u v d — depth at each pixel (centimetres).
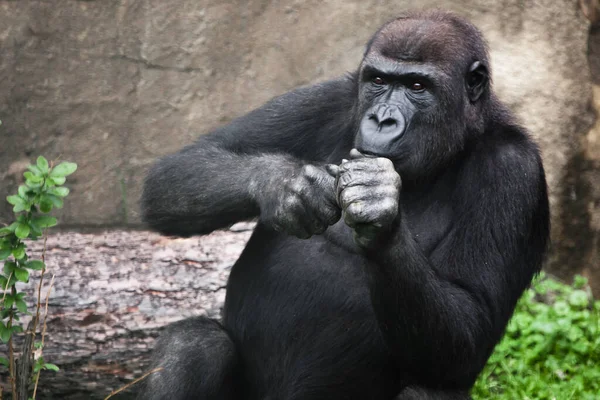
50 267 2350
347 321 1753
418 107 1673
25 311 1750
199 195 1750
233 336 1878
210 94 3030
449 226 1738
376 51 1703
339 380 1767
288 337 1795
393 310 1553
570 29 3078
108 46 2972
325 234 1791
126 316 2247
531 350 2531
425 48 1677
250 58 3045
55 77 2948
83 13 2958
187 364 1780
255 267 1848
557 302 2714
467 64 1728
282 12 3056
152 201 1830
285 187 1599
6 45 2916
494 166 1734
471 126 1745
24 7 2923
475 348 1641
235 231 2598
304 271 1781
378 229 1440
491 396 2333
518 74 3025
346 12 3077
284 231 1591
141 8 2986
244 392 1895
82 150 2961
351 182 1444
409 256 1529
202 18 3017
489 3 3073
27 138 2936
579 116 3030
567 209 2989
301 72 3066
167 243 2512
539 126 3000
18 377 1753
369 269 1537
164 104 3008
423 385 1733
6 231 1700
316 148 1859
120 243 2500
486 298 1666
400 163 1653
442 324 1577
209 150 1822
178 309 2284
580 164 3008
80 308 2244
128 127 2986
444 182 1759
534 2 3073
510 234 1705
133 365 2214
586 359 2533
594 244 3008
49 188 1700
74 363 2180
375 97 1697
